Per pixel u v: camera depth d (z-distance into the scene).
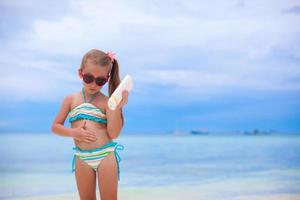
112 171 3.38
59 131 3.42
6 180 7.17
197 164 9.11
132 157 10.48
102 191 3.39
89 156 3.37
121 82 3.34
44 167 8.82
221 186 6.41
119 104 3.32
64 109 3.52
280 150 11.80
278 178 7.12
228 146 13.26
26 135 16.22
